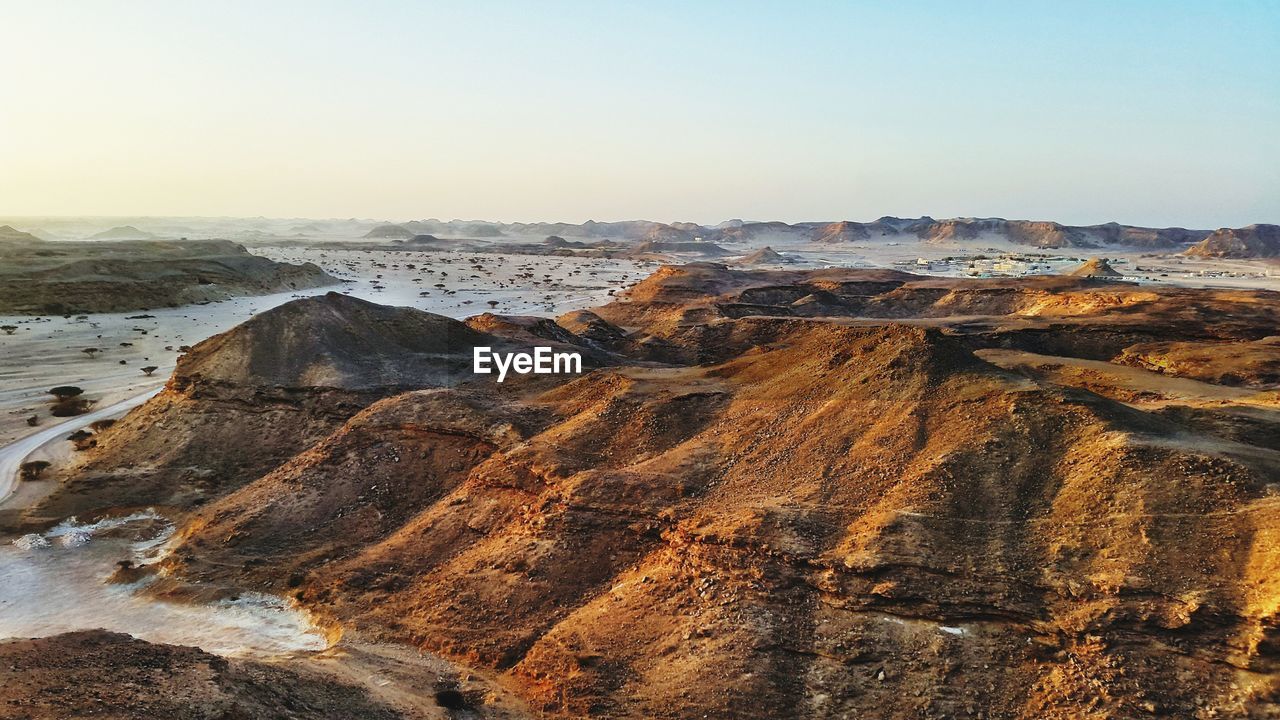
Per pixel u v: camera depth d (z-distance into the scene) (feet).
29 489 147.84
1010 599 78.59
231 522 126.11
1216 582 73.10
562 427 132.67
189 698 64.44
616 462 120.88
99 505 140.97
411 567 110.32
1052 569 79.87
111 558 124.06
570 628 90.99
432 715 78.28
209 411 164.76
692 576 92.02
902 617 80.94
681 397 133.90
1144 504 82.58
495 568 103.55
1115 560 78.28
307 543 121.49
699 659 81.71
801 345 147.43
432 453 135.13
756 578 88.07
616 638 87.56
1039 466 93.76
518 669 88.02
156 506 141.18
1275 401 138.82
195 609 106.73
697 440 120.67
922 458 99.86
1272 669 66.59
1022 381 111.55
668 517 100.78
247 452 155.74
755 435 116.98
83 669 70.33
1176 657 70.49
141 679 68.49
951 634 78.33
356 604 103.71
